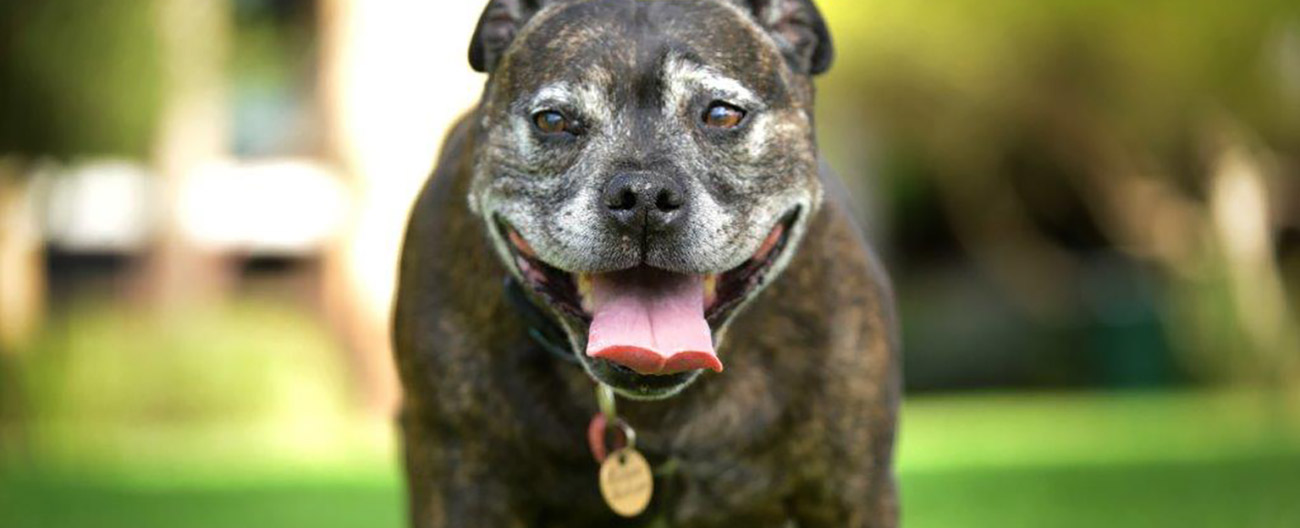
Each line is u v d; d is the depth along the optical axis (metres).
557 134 4.17
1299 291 19.25
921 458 11.58
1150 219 18.53
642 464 4.39
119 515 8.99
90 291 22.50
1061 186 20.03
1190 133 17.78
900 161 20.41
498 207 4.25
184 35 16.31
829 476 4.52
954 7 16.58
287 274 22.56
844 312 4.53
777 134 4.24
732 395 4.42
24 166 15.52
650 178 4.03
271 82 22.83
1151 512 8.48
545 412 4.41
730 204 4.14
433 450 4.54
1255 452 11.58
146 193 19.30
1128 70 17.20
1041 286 20.47
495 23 4.55
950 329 21.12
